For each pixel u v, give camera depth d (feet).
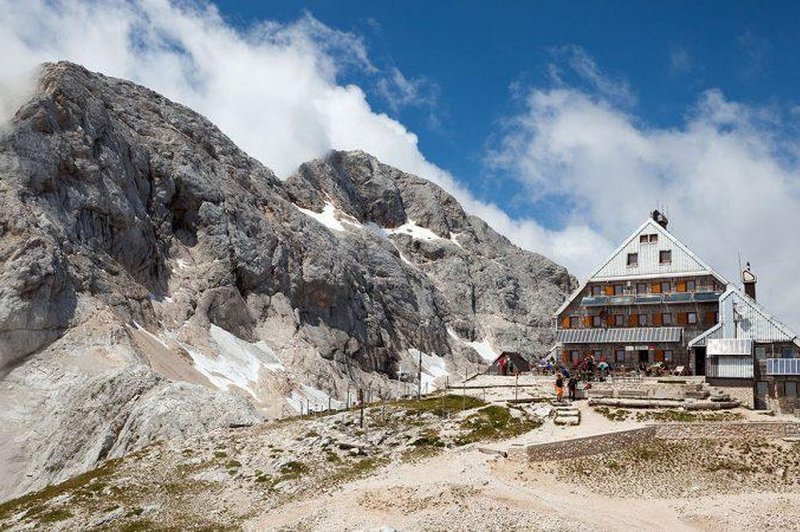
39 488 258.78
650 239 308.60
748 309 263.29
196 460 199.11
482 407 224.94
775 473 168.04
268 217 622.13
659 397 232.73
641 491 160.15
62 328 352.90
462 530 135.64
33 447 281.13
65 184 420.77
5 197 375.66
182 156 557.33
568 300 314.96
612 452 181.68
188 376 394.32
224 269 520.42
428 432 204.33
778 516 144.36
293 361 513.45
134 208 474.49
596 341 302.04
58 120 431.43
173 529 152.56
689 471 170.60
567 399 236.43
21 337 333.83
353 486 164.76
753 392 231.50
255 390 439.22
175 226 532.32
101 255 426.10
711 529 139.95
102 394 295.07
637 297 303.07
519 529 136.87
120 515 162.61
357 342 614.75
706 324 291.79
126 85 597.93
